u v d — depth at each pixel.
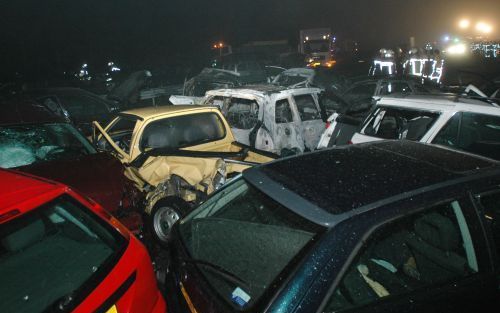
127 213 4.45
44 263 2.24
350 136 5.91
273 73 17.12
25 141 5.09
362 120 5.57
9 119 5.39
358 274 2.11
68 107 9.86
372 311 2.00
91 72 23.52
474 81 9.54
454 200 2.37
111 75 20.09
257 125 6.31
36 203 2.27
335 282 1.94
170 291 2.60
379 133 5.34
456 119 4.62
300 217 2.21
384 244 2.28
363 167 2.68
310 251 2.00
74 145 5.30
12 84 16.09
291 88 6.88
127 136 6.16
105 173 4.64
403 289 2.17
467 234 2.37
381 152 3.01
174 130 5.32
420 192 2.32
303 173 2.65
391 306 2.06
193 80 12.27
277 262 2.15
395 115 5.41
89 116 9.92
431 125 4.73
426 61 11.18
